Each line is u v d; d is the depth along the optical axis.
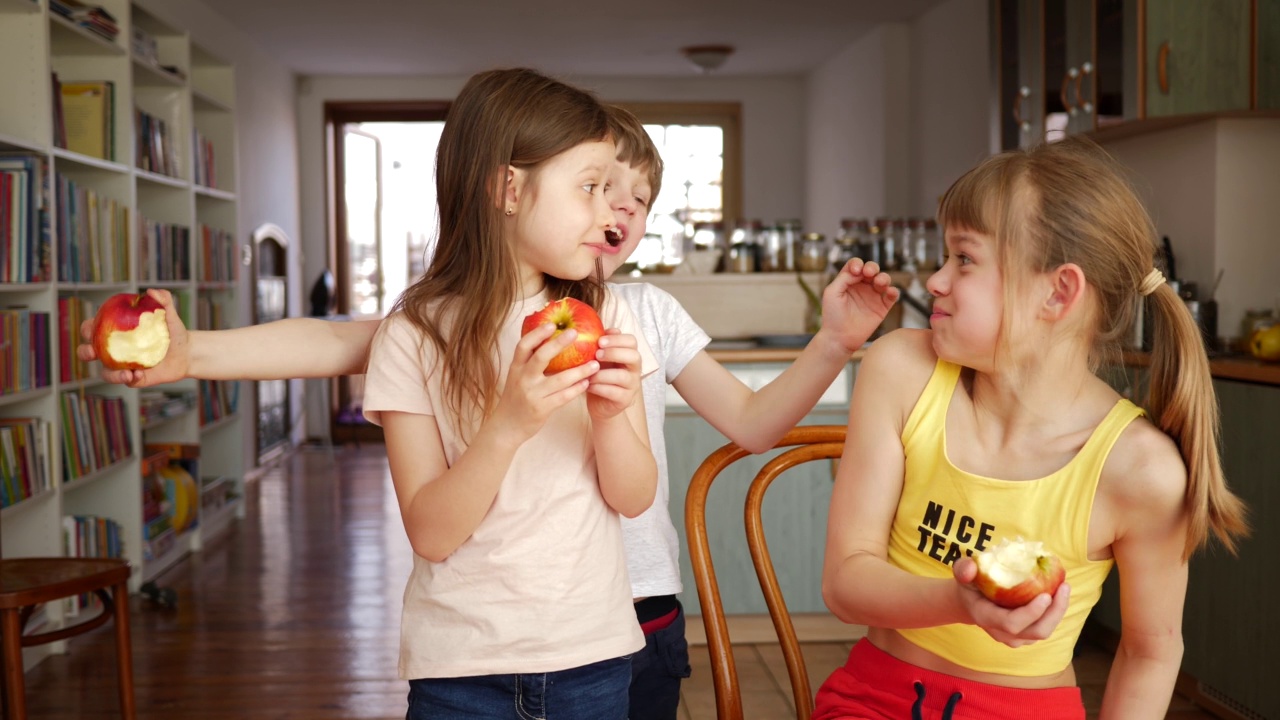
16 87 3.32
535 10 6.29
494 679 1.03
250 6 6.05
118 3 4.11
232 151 5.55
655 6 6.25
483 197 1.04
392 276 8.85
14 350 3.11
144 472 4.12
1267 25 3.26
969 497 1.00
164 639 3.41
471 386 1.04
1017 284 0.94
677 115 8.67
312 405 7.81
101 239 3.85
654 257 4.09
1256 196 3.38
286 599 3.84
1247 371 2.57
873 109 7.01
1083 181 0.94
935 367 1.05
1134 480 0.95
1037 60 4.18
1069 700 1.02
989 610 0.76
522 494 1.04
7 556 3.28
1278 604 2.43
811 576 3.26
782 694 2.87
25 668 3.13
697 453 3.20
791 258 3.98
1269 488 2.46
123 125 4.08
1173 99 3.30
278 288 7.20
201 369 1.11
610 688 1.07
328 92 8.14
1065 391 0.98
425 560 1.06
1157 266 0.98
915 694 1.05
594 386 0.94
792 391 1.24
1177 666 1.01
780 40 7.23
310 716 2.79
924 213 6.56
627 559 1.45
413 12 6.27
